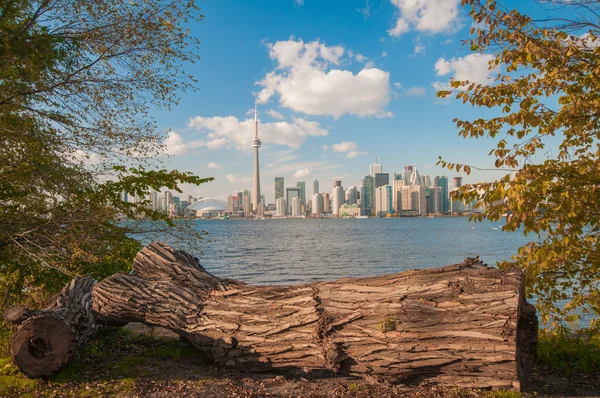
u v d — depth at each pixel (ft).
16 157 20.57
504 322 13.15
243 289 17.46
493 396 13.12
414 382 14.34
